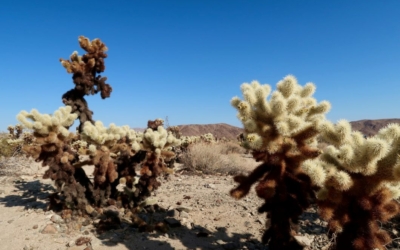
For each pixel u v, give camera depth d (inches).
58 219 170.6
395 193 91.7
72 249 138.6
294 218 116.3
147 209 182.4
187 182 309.9
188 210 199.5
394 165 86.0
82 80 220.1
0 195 237.0
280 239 114.3
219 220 184.9
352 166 87.3
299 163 111.0
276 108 104.3
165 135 181.0
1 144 405.7
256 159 119.8
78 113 224.8
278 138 108.7
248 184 114.9
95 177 179.9
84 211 176.2
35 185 272.8
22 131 529.7
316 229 161.6
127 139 212.2
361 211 91.3
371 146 83.0
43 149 173.0
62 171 172.4
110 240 148.6
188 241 151.6
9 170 323.9
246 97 110.6
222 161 402.3
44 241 146.1
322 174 87.2
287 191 112.4
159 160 181.8
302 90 126.3
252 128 107.3
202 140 612.1
